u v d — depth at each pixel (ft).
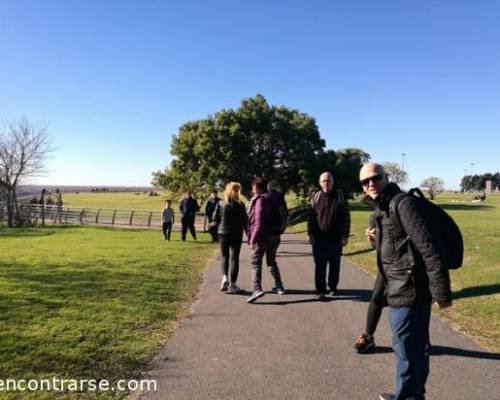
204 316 22.04
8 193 110.32
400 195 12.12
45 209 117.60
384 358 16.61
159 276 32.63
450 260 12.03
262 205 25.44
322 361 16.30
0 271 34.12
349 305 24.31
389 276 12.46
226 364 15.93
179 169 153.99
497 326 19.85
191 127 160.25
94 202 245.86
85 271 34.24
